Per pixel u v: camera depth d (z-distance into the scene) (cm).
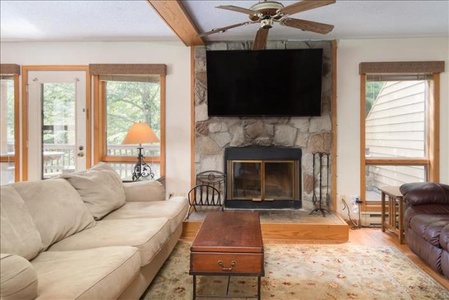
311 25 254
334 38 389
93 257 166
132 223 235
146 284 208
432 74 386
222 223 237
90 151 412
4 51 411
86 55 409
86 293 132
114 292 150
